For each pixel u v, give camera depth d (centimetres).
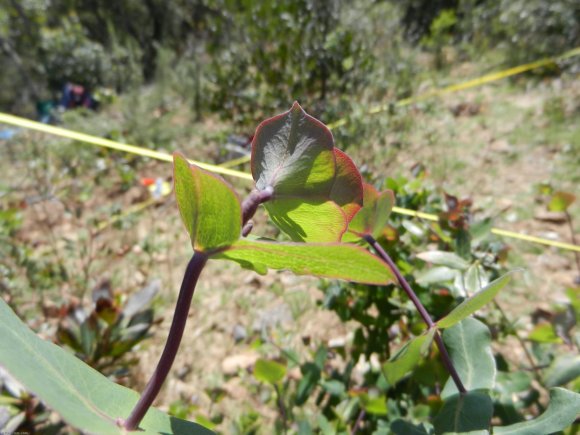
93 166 114
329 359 47
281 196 13
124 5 350
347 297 39
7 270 65
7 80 342
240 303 67
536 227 75
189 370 58
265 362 32
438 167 92
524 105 118
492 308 42
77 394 11
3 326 11
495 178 88
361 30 123
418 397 35
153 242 84
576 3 139
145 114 131
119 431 11
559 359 25
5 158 129
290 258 11
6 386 29
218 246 11
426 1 193
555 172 88
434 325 17
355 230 19
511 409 26
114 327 36
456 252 32
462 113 117
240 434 41
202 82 144
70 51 280
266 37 103
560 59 133
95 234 78
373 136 90
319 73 100
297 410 47
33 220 93
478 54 160
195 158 112
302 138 13
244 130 107
